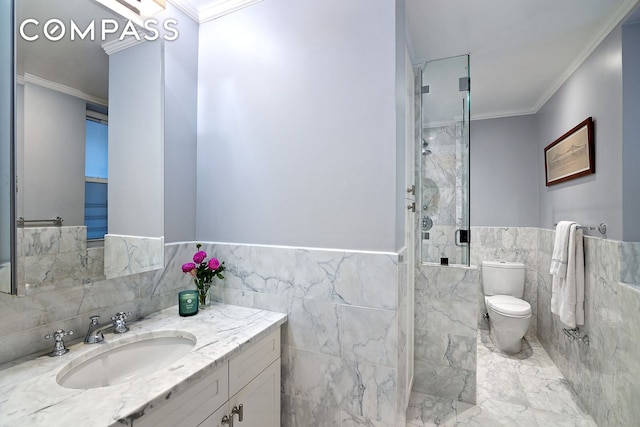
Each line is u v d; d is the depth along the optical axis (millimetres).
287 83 1403
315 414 1333
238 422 1076
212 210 1578
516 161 3188
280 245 1415
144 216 1315
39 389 771
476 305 1969
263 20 1460
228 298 1531
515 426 1748
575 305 1954
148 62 1331
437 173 2088
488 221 3262
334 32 1311
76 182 1069
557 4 1609
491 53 2104
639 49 1586
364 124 1257
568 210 2330
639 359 1396
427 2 1593
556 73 2383
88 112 1109
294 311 1369
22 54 914
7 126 889
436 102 2092
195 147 1609
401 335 1355
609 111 1751
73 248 1065
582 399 1959
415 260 2092
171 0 1455
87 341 1041
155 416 758
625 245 1574
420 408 1904
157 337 1168
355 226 1272
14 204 875
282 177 1413
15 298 921
